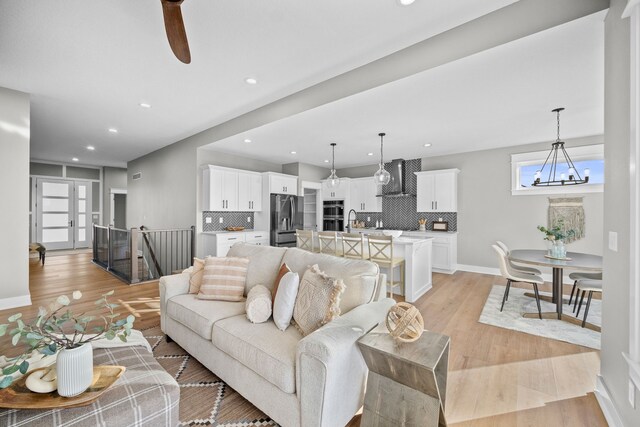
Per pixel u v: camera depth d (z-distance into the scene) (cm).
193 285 254
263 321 189
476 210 555
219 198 536
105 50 248
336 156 615
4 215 325
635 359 136
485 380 202
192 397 181
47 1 189
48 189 786
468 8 201
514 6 198
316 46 244
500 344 254
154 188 659
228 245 516
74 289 418
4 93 320
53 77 296
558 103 314
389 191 671
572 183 392
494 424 161
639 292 135
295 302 185
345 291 189
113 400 118
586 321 303
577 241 453
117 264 538
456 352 241
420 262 400
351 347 146
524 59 223
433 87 272
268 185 607
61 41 235
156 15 204
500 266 338
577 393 187
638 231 135
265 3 192
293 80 307
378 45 244
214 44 239
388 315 153
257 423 160
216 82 309
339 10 199
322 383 128
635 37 135
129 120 437
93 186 864
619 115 156
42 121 438
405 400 139
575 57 220
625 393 148
